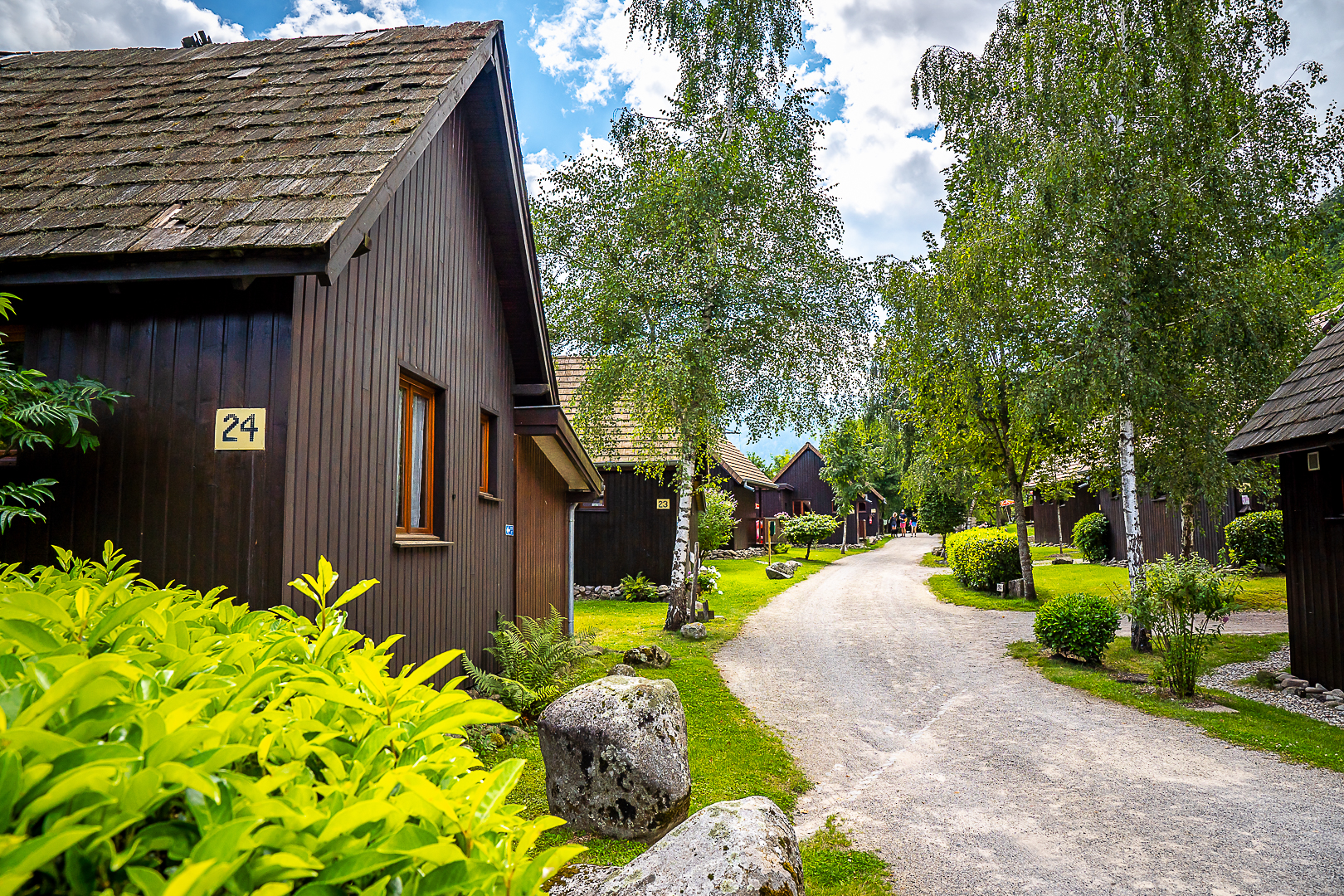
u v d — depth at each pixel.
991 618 15.28
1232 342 10.92
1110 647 11.63
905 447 21.23
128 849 0.86
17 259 3.94
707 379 13.30
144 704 1.10
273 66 6.38
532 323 9.09
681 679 9.45
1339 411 8.04
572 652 7.85
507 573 9.14
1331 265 13.12
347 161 4.62
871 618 15.55
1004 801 5.53
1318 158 10.91
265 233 3.94
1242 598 15.12
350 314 5.14
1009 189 12.20
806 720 7.85
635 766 4.46
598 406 14.37
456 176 7.39
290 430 4.35
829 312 14.25
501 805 1.26
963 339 14.19
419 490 6.59
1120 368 10.61
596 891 2.95
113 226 4.11
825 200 14.46
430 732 1.34
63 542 4.38
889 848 4.71
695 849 2.88
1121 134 10.98
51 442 4.21
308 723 1.22
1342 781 5.88
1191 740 7.05
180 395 4.40
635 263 14.63
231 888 0.90
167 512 4.34
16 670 1.18
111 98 5.94
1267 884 4.23
